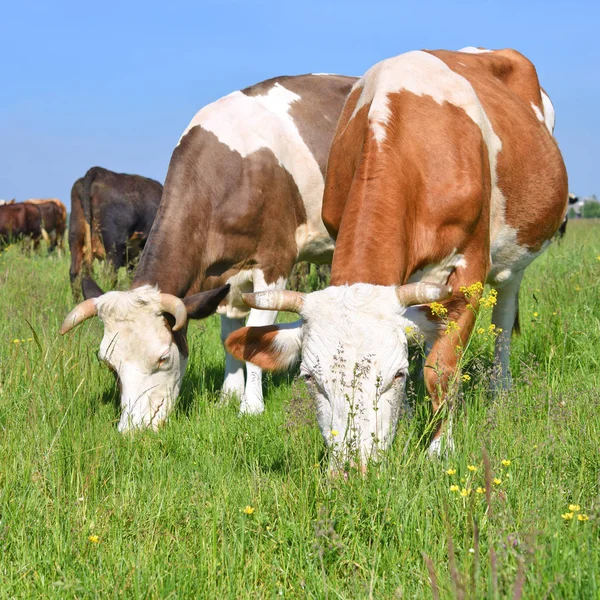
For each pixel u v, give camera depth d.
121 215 13.41
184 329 6.05
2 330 7.48
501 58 6.58
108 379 6.14
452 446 4.17
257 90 7.34
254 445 4.80
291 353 4.26
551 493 3.48
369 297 4.01
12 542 3.53
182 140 6.80
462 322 4.68
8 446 4.44
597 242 12.83
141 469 4.45
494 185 5.53
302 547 3.29
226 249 6.69
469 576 2.81
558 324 6.70
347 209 4.50
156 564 3.25
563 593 2.66
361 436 3.76
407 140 4.80
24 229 25.58
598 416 4.37
